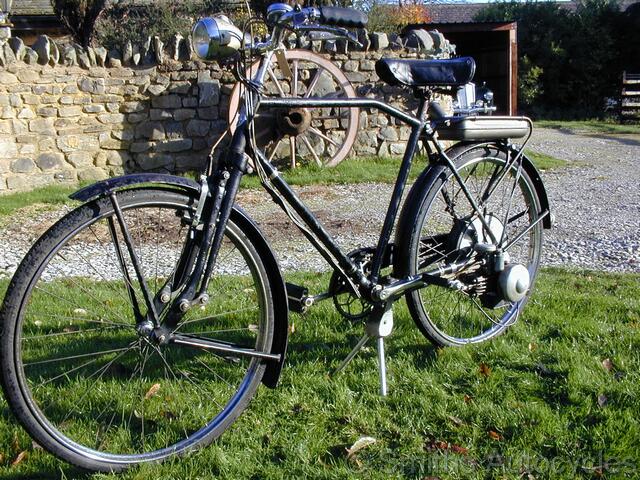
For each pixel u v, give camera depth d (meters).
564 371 3.06
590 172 10.30
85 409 2.81
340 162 10.38
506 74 20.28
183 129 10.11
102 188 2.27
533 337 3.45
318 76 10.15
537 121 21.39
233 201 2.47
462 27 18.94
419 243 3.05
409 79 2.92
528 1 24.95
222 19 2.45
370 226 6.86
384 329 2.95
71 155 9.76
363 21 2.57
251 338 3.49
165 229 5.84
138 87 9.94
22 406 2.22
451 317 3.58
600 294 4.21
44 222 7.61
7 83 9.26
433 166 3.09
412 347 3.38
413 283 2.99
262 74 2.54
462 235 3.17
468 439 2.59
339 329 3.62
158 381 3.05
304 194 8.75
